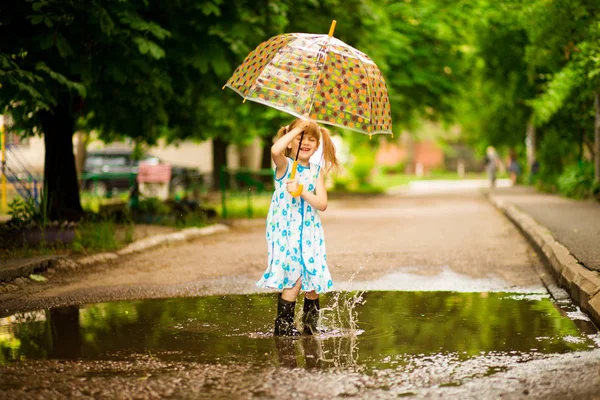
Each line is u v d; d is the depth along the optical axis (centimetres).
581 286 921
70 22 1441
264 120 3475
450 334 764
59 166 1938
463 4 3045
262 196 3634
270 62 749
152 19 1711
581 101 2612
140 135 2188
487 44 3272
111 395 566
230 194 3553
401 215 2566
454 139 6856
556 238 1385
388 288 1072
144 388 582
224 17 1738
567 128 3278
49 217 1717
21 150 3909
